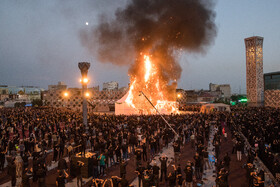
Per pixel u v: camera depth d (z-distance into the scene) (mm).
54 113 42688
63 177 8844
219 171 9875
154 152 17125
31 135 18359
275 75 82125
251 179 9625
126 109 48469
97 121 29609
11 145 14836
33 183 10906
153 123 24844
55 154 14406
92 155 12383
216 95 138875
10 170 10344
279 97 75312
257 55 82312
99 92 72125
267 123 23906
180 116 33844
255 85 81750
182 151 17578
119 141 17391
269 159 12797
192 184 10273
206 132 21453
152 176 9180
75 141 16109
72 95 72750
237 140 15734
